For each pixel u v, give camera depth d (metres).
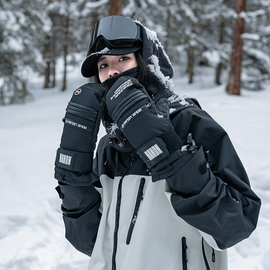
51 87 23.33
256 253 2.40
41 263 2.30
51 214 3.02
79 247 0.95
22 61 12.91
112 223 0.89
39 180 3.83
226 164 0.75
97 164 1.02
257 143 4.92
